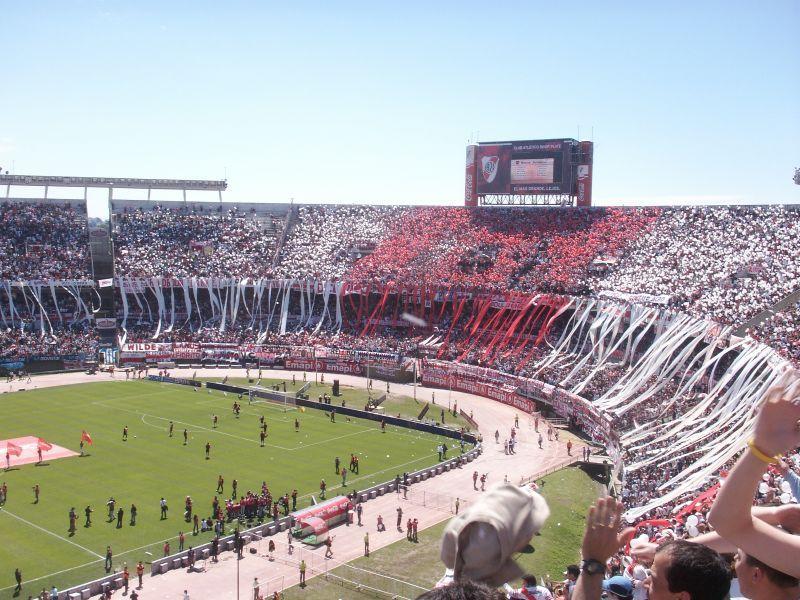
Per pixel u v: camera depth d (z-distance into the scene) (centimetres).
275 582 4559
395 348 11650
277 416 9000
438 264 12194
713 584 576
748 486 573
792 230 9262
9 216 13312
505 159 12794
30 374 11531
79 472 6669
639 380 7569
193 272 13162
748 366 5897
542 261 11344
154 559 4875
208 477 6569
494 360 10450
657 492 4872
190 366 12350
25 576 4594
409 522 5328
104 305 13188
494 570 537
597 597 560
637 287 9456
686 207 10975
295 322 13038
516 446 7688
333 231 14050
